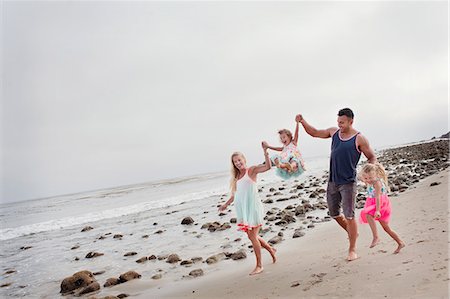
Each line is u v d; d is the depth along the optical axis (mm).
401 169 19828
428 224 5855
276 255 6574
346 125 5090
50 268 8820
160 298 5340
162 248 9375
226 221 12203
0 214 28219
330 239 6906
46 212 25500
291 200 14891
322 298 3814
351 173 5047
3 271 8961
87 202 32625
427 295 3207
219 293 4922
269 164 5660
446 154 25766
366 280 3986
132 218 16438
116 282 6688
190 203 19750
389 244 5227
